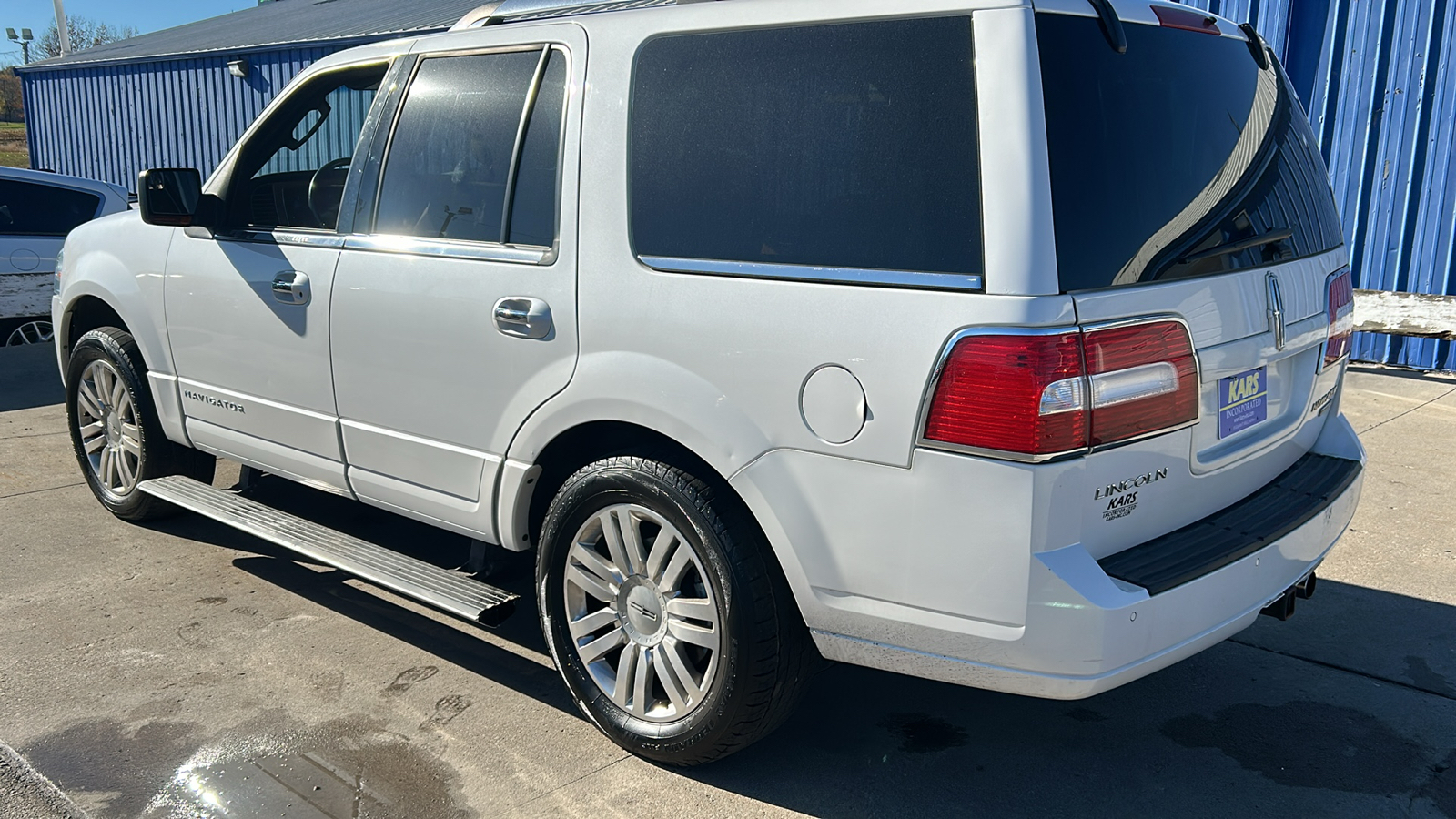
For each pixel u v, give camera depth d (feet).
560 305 9.27
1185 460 8.00
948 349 7.25
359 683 10.75
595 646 9.53
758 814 8.67
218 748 9.49
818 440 7.85
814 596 8.11
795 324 7.91
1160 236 7.66
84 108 64.13
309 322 11.44
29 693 10.41
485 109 10.16
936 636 7.65
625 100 9.15
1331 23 25.72
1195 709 10.35
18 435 20.33
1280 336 8.76
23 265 28.40
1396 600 12.63
